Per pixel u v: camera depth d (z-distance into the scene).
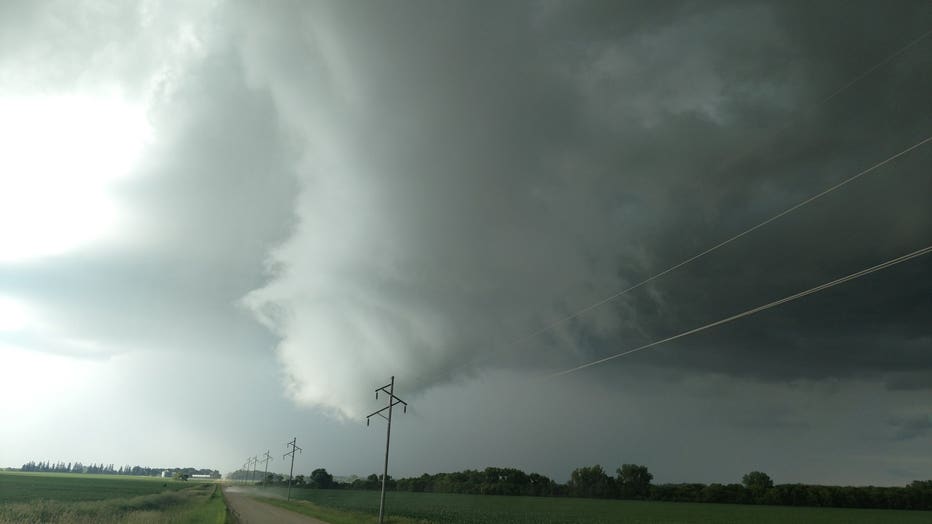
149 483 185.38
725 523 78.06
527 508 102.44
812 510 120.31
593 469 176.00
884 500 135.50
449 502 121.00
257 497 119.00
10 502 63.41
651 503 139.00
